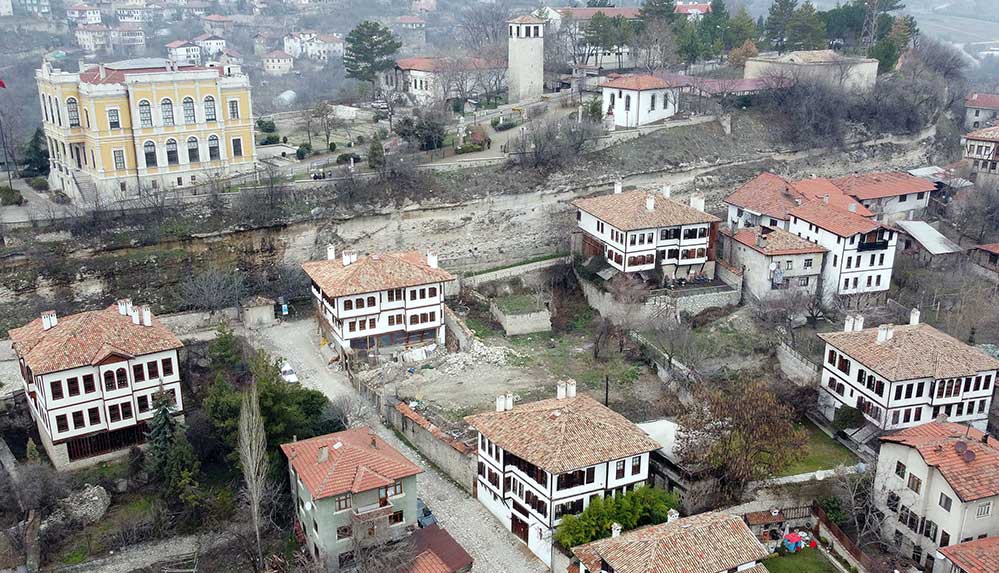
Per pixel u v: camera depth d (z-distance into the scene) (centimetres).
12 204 9506
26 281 8225
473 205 10400
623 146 11812
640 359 8519
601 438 5991
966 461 5756
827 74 13925
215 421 6438
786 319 8806
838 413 7406
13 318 8088
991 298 9088
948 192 12281
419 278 8288
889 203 11188
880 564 5759
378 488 5584
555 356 8625
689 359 8081
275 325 9012
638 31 15412
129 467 6512
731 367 8281
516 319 9031
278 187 9556
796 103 13425
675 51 14838
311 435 6612
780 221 9931
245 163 10412
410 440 7150
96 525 6081
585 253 10138
